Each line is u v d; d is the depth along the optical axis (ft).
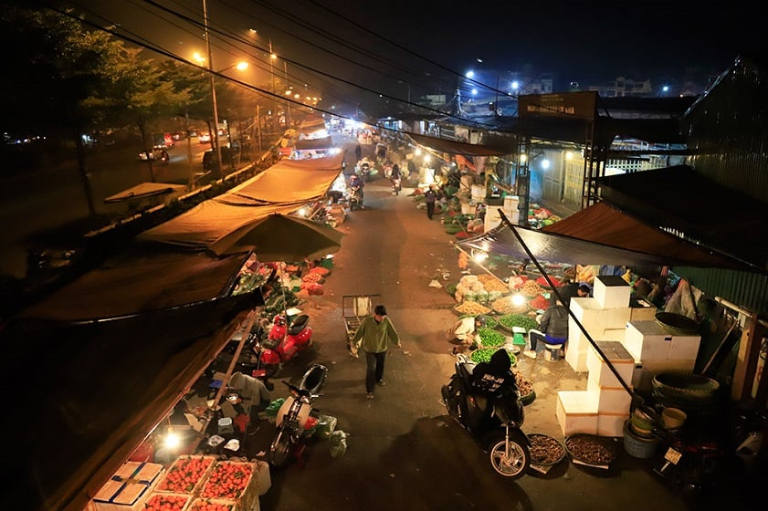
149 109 63.93
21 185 75.92
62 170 89.15
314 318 38.88
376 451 23.80
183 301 20.01
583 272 42.47
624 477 21.89
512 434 21.49
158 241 34.42
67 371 12.99
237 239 31.58
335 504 20.58
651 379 24.68
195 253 31.91
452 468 22.65
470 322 34.14
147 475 18.34
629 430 23.27
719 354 25.30
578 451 22.97
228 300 17.95
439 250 57.06
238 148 131.23
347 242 60.85
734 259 21.74
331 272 49.90
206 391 28.43
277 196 51.21
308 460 23.20
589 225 31.63
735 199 28.45
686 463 21.16
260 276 39.73
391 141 134.82
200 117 95.25
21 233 50.34
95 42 47.34
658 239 25.82
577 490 21.18
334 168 66.49
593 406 24.58
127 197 51.96
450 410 25.62
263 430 25.32
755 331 22.26
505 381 22.24
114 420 11.72
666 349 24.31
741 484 21.09
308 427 23.81
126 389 12.85
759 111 27.30
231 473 19.02
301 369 31.40
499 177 76.38
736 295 23.25
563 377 29.96
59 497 9.52
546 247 26.53
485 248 30.86
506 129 64.69
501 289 42.11
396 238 62.49
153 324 15.90
